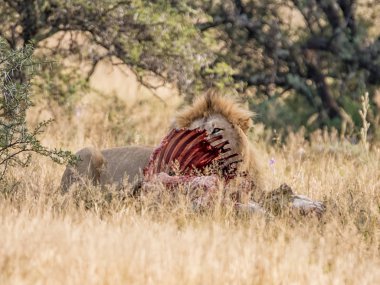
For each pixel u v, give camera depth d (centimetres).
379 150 2159
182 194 1410
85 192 1491
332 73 3256
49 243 1134
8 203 1422
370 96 3222
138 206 1413
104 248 1120
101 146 2348
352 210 1466
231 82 2688
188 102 2561
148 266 1064
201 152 1503
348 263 1162
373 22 3247
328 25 3238
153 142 2569
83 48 2650
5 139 1586
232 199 1444
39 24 2505
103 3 2444
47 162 1908
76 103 2770
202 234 1217
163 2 2478
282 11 3212
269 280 1063
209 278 1042
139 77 2664
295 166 2142
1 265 1048
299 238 1244
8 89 1593
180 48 2512
